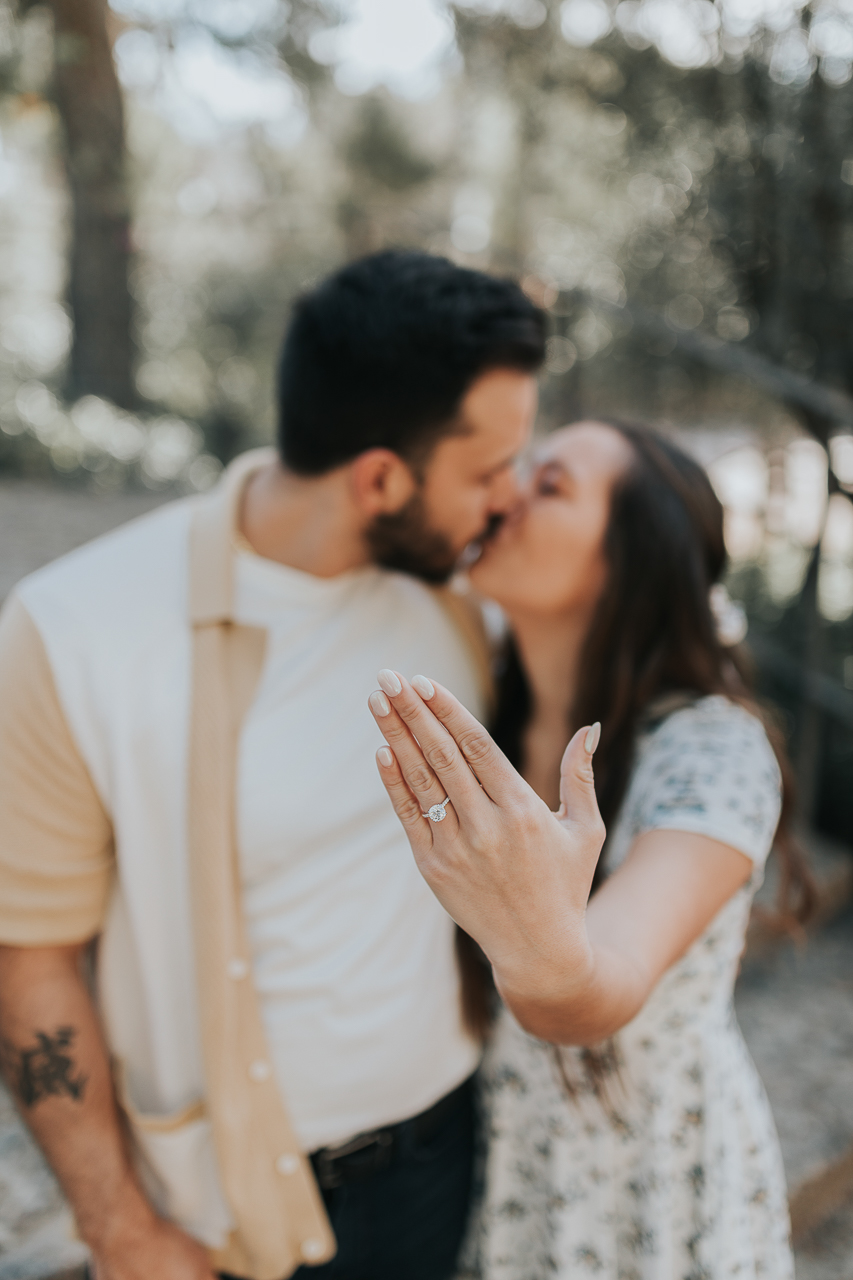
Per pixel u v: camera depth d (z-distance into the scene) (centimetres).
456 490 113
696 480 124
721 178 294
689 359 357
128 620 105
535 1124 120
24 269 976
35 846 103
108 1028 113
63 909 104
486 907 70
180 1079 109
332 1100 110
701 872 97
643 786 112
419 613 121
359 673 112
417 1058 113
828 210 278
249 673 108
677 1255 116
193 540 110
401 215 483
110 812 104
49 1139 103
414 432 108
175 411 1016
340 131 880
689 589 119
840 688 281
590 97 325
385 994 110
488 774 67
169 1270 104
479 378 108
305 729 107
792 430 319
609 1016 81
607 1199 115
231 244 1062
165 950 107
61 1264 146
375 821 110
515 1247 124
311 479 111
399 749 68
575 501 120
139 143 773
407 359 105
